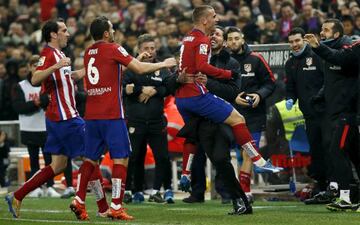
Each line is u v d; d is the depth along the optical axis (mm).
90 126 31078
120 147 30812
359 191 34406
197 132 31469
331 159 33469
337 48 34719
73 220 31125
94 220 31016
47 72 31391
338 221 29516
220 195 39781
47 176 32625
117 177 30906
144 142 39938
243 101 32562
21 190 32438
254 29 52250
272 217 31078
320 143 37969
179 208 36219
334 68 33094
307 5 51656
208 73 30625
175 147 44750
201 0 61500
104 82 30656
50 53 31891
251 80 37656
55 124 32219
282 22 53281
